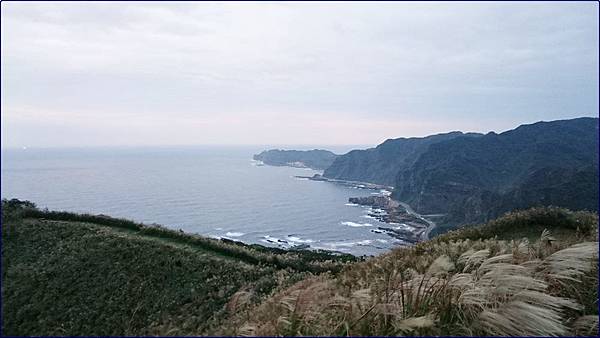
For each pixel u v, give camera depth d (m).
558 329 5.46
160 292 15.32
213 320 9.32
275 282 14.47
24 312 14.55
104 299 15.02
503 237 14.51
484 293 6.08
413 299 6.38
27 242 20.12
